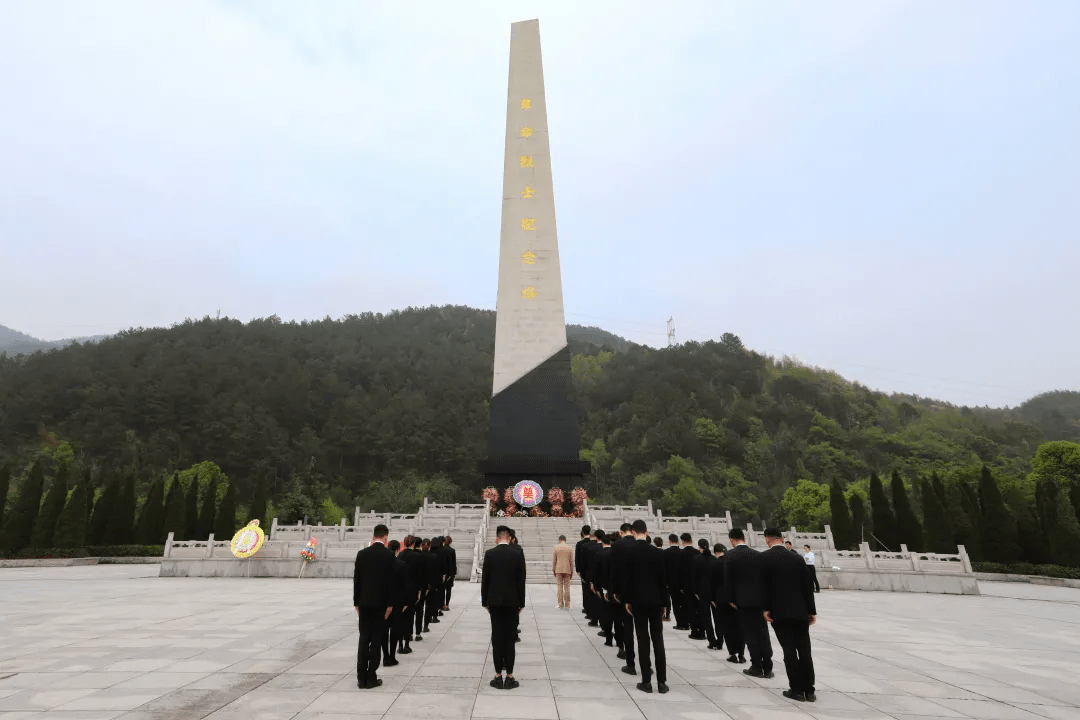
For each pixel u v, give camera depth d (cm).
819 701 645
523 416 3394
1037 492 3256
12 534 3459
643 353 17462
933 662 881
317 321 18325
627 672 749
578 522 2917
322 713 561
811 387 14150
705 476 9994
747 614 764
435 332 19625
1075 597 2123
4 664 757
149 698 605
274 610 1291
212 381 10656
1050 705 646
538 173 3672
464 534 2673
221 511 4119
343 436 10175
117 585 1912
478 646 925
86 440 8694
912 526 3306
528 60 3828
